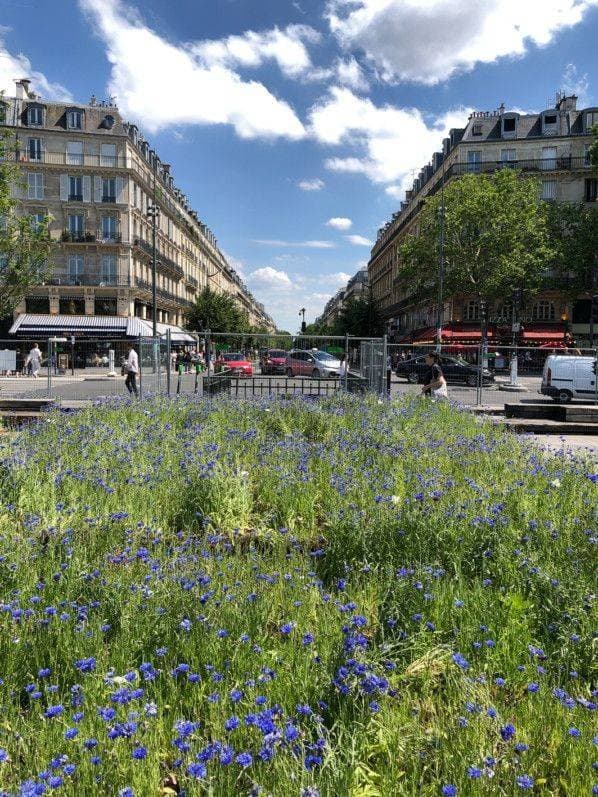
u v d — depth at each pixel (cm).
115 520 418
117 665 250
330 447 668
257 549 412
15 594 296
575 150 5397
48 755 195
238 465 552
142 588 304
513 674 254
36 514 425
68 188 5694
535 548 377
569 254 4725
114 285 5797
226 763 175
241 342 1562
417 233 6925
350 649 249
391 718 216
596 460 788
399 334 7731
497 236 4103
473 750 200
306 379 1482
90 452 602
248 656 255
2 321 5597
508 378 1889
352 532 387
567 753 205
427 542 375
